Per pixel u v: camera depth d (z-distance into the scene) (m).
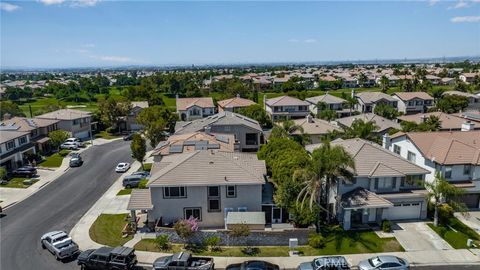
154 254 30.16
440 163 37.78
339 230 33.69
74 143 68.94
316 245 30.83
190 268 26.62
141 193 35.69
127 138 76.31
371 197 34.25
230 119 61.38
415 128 56.91
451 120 62.34
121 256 27.05
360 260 28.88
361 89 161.75
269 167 42.47
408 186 36.66
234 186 34.34
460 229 33.72
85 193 44.78
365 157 37.12
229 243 31.75
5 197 43.91
